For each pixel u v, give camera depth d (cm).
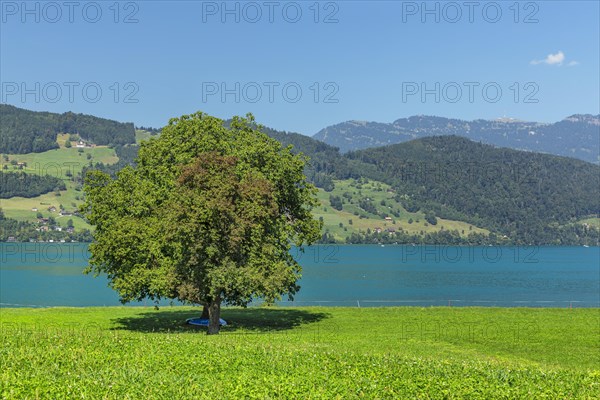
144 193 4981
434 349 4106
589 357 4066
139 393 2098
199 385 2239
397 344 4244
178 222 4512
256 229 4647
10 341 2969
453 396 2309
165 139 5341
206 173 4672
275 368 2650
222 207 4497
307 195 5600
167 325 5306
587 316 5962
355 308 6581
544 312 6225
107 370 2405
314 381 2427
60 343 2964
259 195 4728
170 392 2128
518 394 2361
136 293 4806
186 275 4656
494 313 6153
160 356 2767
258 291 4678
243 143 5359
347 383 2420
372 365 2788
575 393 2434
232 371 2556
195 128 5272
